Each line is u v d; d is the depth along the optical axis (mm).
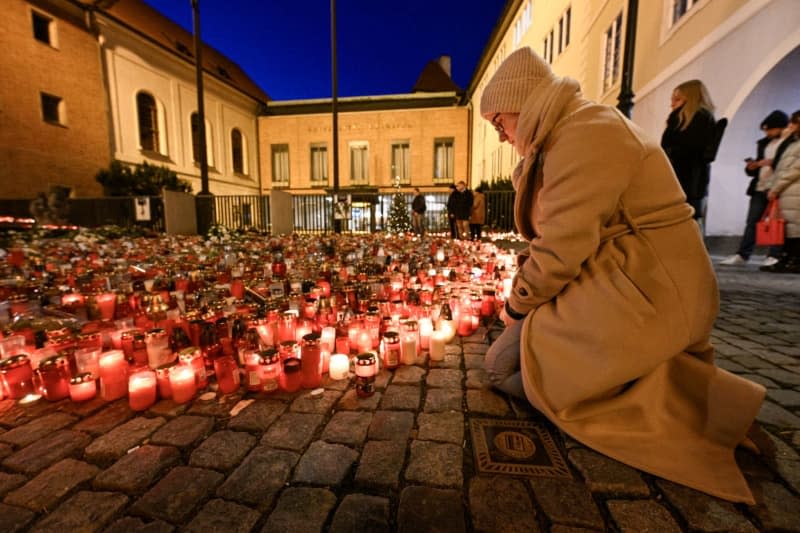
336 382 2223
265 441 1670
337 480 1422
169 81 21062
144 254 6762
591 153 1432
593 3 11617
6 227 12555
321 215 15016
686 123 4559
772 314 3543
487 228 13266
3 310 3025
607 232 1543
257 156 28453
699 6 7098
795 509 1254
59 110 16359
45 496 1354
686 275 1459
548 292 1628
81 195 17016
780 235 5625
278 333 2676
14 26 14734
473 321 3129
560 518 1234
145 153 19641
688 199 4715
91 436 1717
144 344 2322
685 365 1571
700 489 1323
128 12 19984
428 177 26469
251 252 7148
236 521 1232
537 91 1670
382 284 3754
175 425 1798
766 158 6141
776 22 5484
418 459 1537
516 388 1920
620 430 1536
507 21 19938
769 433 1688
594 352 1496
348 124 27016
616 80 10367
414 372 2363
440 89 29750
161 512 1275
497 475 1438
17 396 2012
